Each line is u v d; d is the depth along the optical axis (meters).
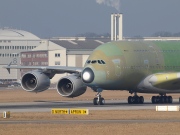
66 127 145.12
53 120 160.62
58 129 141.88
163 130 140.12
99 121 157.75
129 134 134.50
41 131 138.88
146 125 148.12
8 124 151.62
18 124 151.50
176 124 150.00
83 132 137.12
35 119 163.25
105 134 134.38
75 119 162.75
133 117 166.50
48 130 140.25
